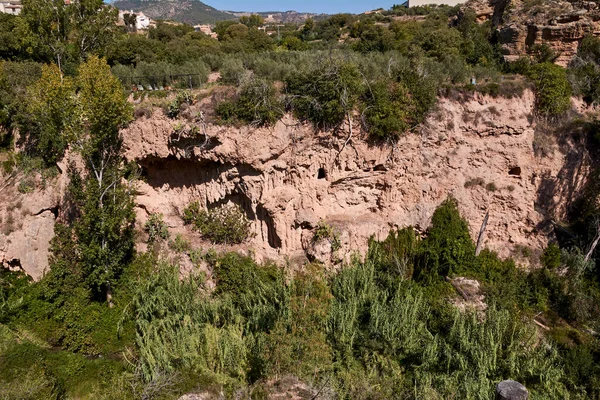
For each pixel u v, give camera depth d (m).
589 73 30.58
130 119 22.22
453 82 26.75
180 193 25.47
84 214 21.34
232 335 17.92
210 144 22.70
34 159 26.20
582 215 27.25
